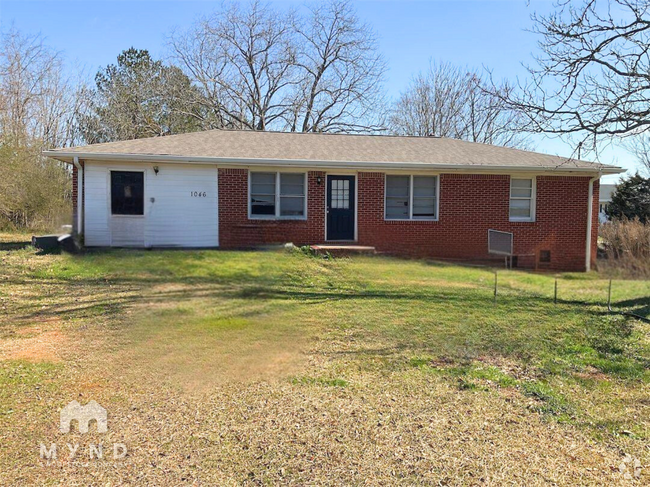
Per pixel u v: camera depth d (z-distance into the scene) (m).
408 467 3.36
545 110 8.38
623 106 7.87
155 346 5.69
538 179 14.46
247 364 5.23
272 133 16.33
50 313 7.00
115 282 9.12
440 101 33.94
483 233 14.33
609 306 8.31
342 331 6.60
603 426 4.04
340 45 31.91
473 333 6.62
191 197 13.27
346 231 14.07
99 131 27.70
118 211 12.99
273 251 12.84
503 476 3.29
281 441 3.66
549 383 4.97
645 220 20.98
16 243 14.20
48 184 19.62
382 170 13.83
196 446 3.56
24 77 24.16
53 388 4.46
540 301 8.76
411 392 4.62
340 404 4.32
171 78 29.81
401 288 9.58
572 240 14.66
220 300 8.03
